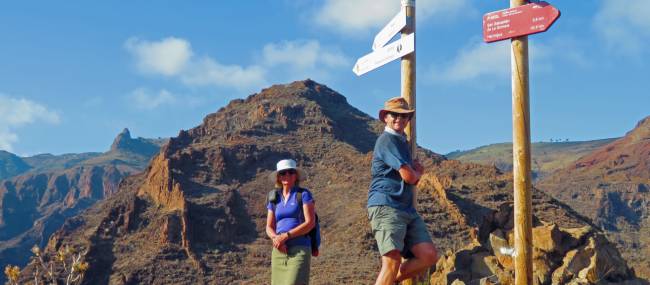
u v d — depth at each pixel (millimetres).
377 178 9531
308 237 10945
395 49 12719
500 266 19062
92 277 196500
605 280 18703
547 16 10711
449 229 185875
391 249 9172
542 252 19250
